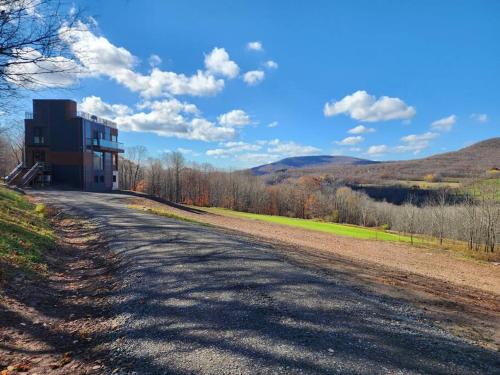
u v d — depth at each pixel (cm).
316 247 1805
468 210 3025
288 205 6844
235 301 491
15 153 4422
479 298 838
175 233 1123
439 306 575
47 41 498
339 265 928
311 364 317
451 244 3023
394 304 536
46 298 511
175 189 6919
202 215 2836
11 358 330
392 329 419
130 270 658
